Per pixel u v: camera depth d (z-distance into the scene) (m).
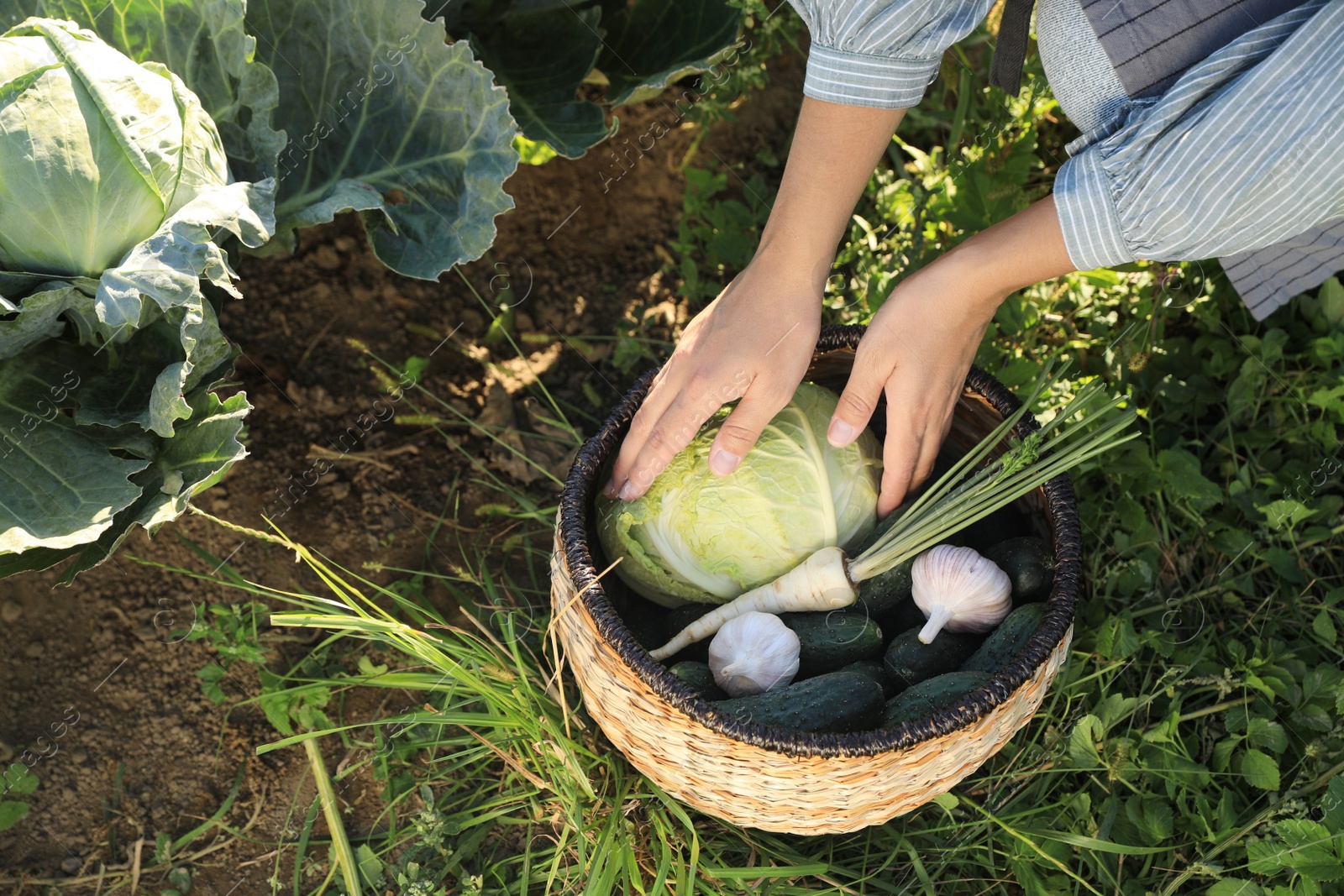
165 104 1.01
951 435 1.12
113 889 1.11
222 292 1.13
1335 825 1.00
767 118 1.45
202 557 1.18
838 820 0.99
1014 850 1.08
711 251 1.32
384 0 1.10
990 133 1.23
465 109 1.13
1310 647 1.14
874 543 1.04
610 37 1.29
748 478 1.05
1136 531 1.18
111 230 1.00
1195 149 0.88
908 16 0.89
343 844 1.10
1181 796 1.09
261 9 1.11
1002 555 1.04
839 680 0.97
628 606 1.12
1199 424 1.27
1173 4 0.92
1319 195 0.87
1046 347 1.28
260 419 1.25
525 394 1.31
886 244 1.30
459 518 1.25
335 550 1.22
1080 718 1.09
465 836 1.12
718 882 1.07
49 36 0.99
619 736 1.02
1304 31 0.86
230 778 1.16
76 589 1.19
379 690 1.18
